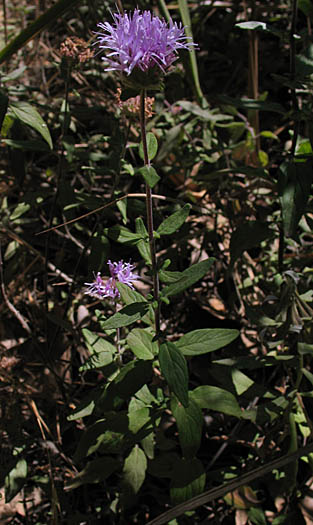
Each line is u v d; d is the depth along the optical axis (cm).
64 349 39
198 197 48
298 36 33
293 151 33
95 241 34
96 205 36
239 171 38
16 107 32
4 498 34
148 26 22
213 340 27
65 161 38
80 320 41
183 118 47
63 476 35
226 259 44
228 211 44
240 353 40
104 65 49
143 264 44
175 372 25
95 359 31
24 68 38
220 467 37
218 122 51
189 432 27
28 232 47
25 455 35
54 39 56
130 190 49
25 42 31
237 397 36
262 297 42
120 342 31
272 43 62
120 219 47
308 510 33
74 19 56
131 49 22
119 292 27
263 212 40
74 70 36
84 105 51
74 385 39
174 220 26
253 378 41
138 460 31
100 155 38
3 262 45
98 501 35
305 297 33
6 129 38
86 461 36
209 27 64
